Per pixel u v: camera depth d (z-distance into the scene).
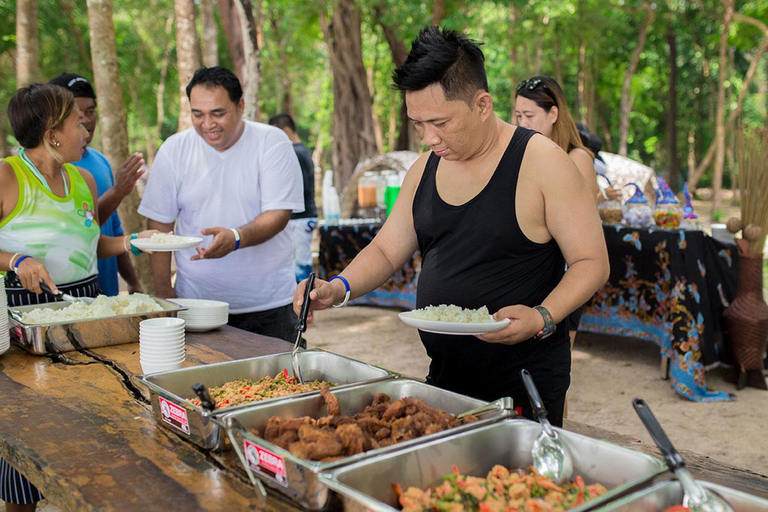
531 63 21.17
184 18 7.52
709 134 26.75
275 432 1.55
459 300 2.11
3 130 14.55
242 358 2.34
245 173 3.39
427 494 1.32
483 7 17.58
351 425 1.46
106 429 1.84
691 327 4.63
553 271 2.12
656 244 4.84
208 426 1.64
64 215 2.96
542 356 2.11
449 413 1.77
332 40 13.78
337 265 7.62
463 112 1.89
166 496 1.44
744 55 25.86
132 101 23.52
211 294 3.48
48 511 3.35
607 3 16.81
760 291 4.84
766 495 1.59
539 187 1.99
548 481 1.38
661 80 26.27
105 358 2.54
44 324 2.57
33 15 7.27
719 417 4.35
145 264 5.75
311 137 37.94
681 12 18.64
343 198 8.82
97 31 5.22
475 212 2.05
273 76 21.67
